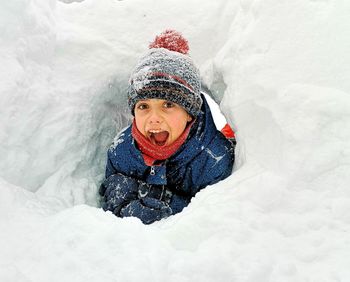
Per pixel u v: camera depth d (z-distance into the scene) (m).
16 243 0.95
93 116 1.53
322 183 1.00
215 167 1.50
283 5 1.33
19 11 1.37
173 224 0.98
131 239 0.92
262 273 0.83
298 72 1.19
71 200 1.31
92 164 1.54
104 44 1.64
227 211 0.97
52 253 0.91
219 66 1.47
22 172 1.25
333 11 1.26
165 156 1.51
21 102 1.30
